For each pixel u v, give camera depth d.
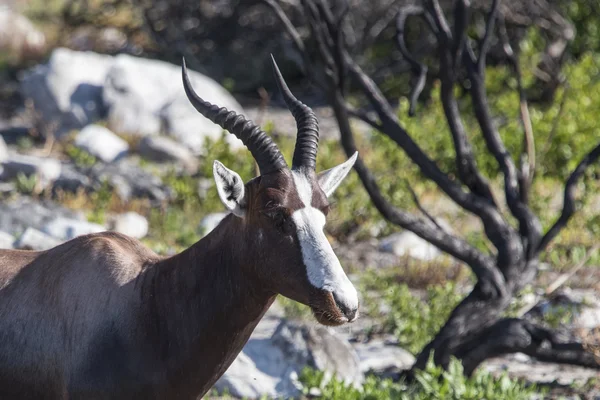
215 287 17.22
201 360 17.30
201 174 46.94
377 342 29.28
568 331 28.27
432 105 50.19
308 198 16.45
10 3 84.12
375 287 33.62
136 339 17.12
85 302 17.38
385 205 26.22
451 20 63.50
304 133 17.16
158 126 54.62
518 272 26.75
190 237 36.44
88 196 43.31
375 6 64.94
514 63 30.83
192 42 70.94
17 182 43.34
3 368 17.61
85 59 57.47
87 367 17.09
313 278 15.94
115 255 17.81
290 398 24.14
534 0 60.47
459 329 25.30
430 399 22.97
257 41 69.38
